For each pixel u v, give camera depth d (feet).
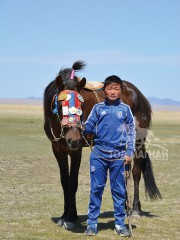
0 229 25.58
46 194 38.17
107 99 24.72
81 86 25.35
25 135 118.93
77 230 25.90
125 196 25.13
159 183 45.80
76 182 26.53
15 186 42.04
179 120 304.09
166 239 24.23
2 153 70.74
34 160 62.34
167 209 32.86
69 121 23.44
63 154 26.89
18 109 428.97
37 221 27.91
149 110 32.71
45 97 27.53
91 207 24.90
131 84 32.50
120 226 24.86
